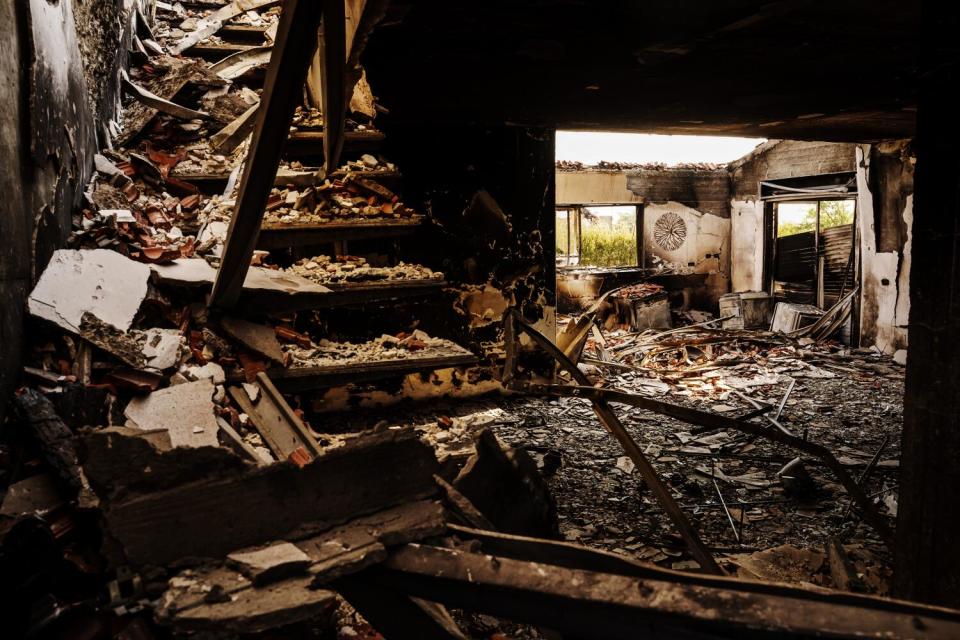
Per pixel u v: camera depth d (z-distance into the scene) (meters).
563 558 1.78
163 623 1.46
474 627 3.07
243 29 5.70
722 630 1.42
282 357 3.47
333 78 2.83
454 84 5.48
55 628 1.76
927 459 2.88
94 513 2.18
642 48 4.44
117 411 2.69
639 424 6.91
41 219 2.92
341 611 2.67
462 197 7.37
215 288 3.26
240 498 1.74
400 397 7.12
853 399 7.98
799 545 4.25
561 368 7.98
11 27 2.53
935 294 2.81
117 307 3.02
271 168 2.46
